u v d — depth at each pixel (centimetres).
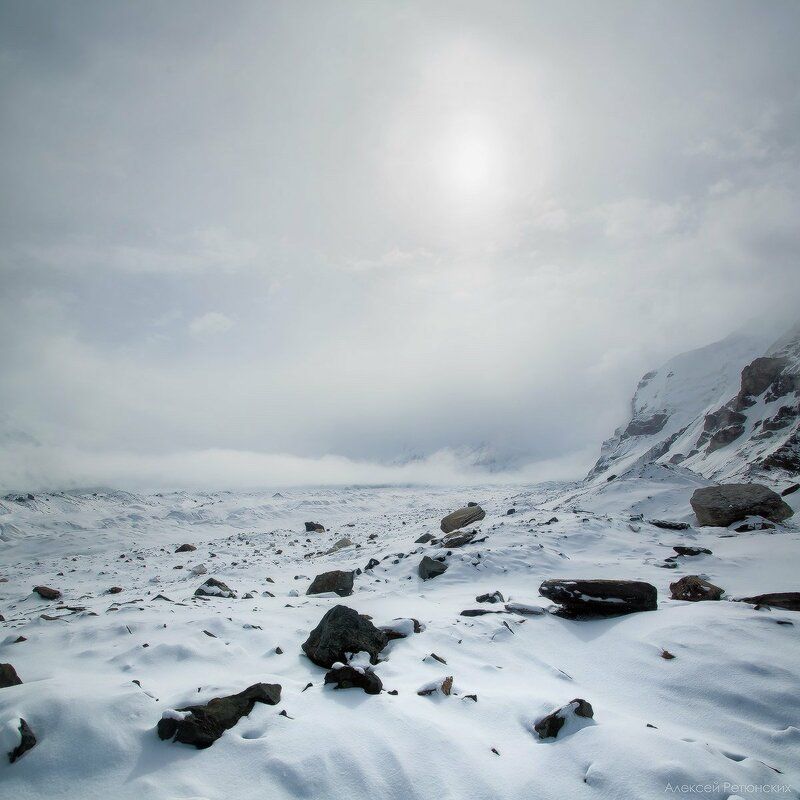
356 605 1229
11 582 2545
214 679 757
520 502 5369
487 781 534
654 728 629
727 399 11919
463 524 2783
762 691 723
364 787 520
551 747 597
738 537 1962
